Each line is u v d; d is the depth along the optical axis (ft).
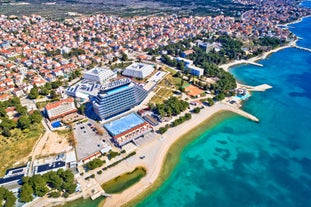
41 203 514.68
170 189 559.79
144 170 602.85
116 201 524.11
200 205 524.93
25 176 550.36
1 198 498.69
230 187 569.23
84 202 519.19
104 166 606.55
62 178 552.00
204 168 620.49
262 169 619.26
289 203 530.68
